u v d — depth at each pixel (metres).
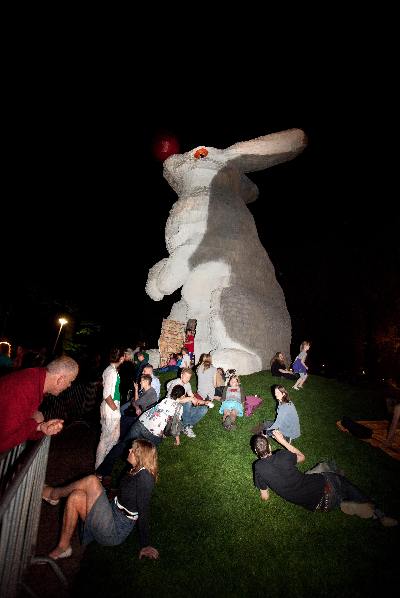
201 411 7.09
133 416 6.87
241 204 12.09
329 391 9.90
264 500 5.12
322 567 4.06
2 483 3.22
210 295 11.16
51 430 3.51
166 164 12.99
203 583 3.77
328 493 4.78
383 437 7.20
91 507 3.87
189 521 4.71
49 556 3.72
